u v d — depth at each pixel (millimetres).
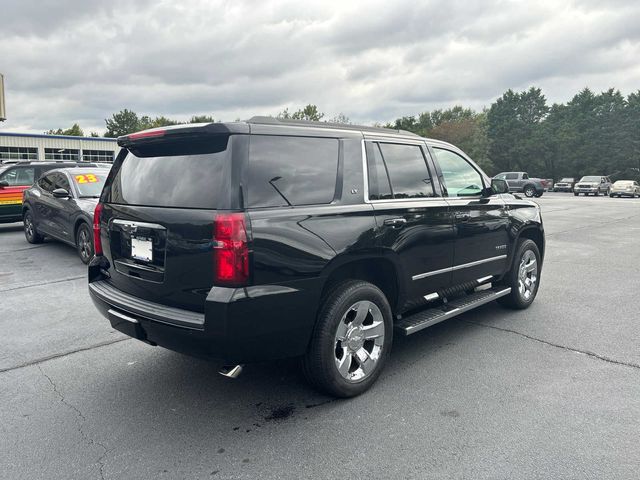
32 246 10281
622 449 2828
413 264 3945
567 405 3367
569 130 68188
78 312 5664
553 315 5457
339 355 3467
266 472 2674
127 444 2961
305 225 3148
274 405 3439
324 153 3455
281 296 3004
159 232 3176
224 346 2881
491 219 4898
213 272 2875
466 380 3791
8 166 12023
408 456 2799
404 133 4250
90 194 8633
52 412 3355
